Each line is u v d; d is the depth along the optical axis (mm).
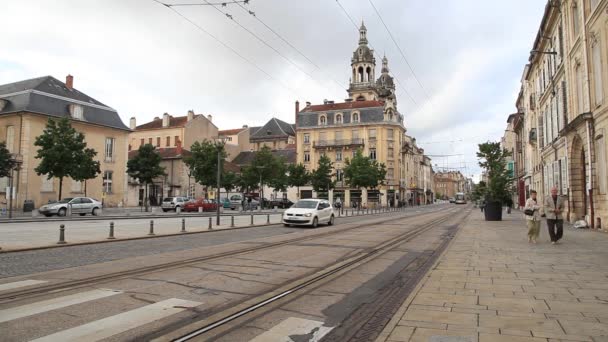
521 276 7965
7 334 4711
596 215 18516
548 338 4512
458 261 9852
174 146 65062
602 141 17594
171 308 5926
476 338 4527
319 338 4832
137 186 57688
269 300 6512
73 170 32250
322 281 8062
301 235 17688
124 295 6652
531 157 41312
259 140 87438
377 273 8953
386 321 5504
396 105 88125
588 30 18797
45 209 30203
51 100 40656
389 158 73938
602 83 17266
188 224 23984
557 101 26156
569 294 6496
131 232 18266
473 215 36844
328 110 77250
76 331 4859
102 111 46031
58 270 8938
